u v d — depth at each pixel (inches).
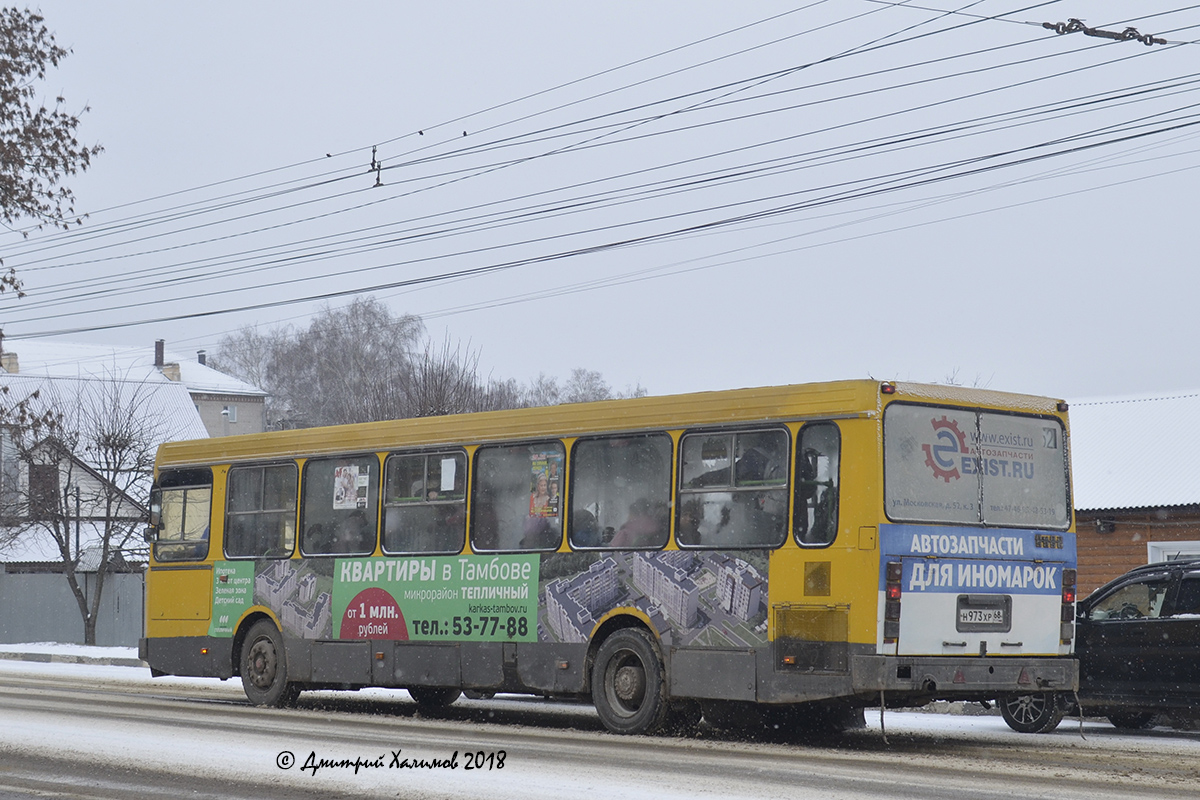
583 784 545.6
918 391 692.7
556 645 789.2
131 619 2126.0
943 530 687.1
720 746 693.3
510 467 827.4
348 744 688.4
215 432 4904.0
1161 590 813.2
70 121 1475.1
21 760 637.3
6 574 2247.8
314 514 935.7
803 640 681.6
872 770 593.6
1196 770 607.2
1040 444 737.0
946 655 679.7
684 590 732.0
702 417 738.2
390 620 876.6
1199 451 1519.4
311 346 4441.4
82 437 2620.6
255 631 959.0
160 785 562.3
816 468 689.6
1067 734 799.1
